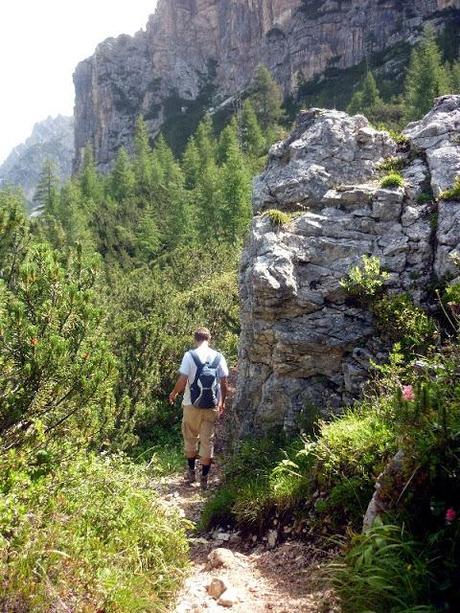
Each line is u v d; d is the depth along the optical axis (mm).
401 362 5375
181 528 4391
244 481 5520
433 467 3041
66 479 3814
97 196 68562
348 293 6523
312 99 96625
